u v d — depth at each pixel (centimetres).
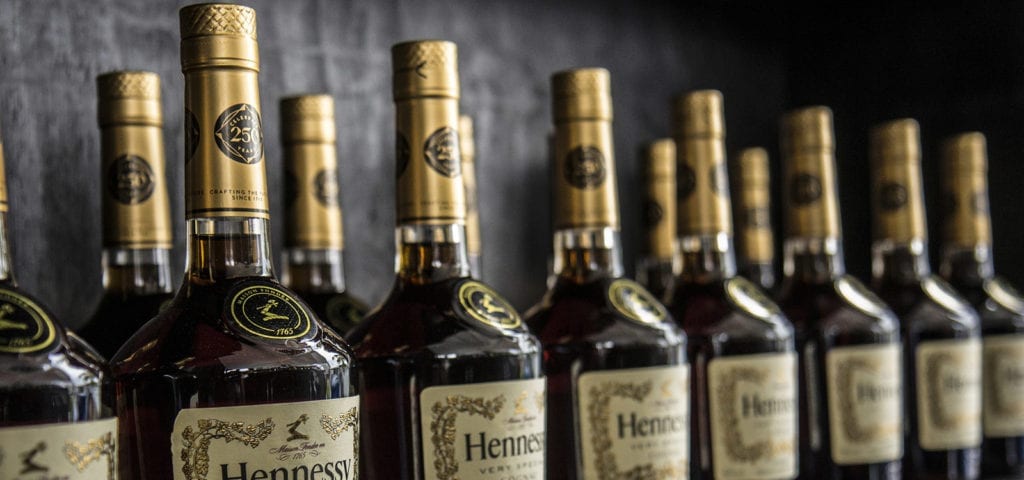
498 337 100
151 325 94
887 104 156
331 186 112
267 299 93
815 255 130
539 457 101
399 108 101
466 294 102
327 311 114
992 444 143
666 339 110
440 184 101
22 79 106
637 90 143
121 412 92
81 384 85
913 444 137
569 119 110
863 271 155
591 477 108
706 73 149
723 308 120
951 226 147
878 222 138
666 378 109
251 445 89
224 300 93
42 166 107
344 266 122
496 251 132
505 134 133
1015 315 144
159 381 90
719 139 120
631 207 142
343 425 91
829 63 157
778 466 118
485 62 132
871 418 127
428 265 104
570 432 109
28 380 84
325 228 111
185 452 89
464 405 99
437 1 129
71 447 84
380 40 125
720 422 118
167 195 106
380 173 125
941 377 136
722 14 150
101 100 102
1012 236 152
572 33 139
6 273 88
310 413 90
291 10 120
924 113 155
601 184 110
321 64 122
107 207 102
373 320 103
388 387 100
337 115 122
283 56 119
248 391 90
